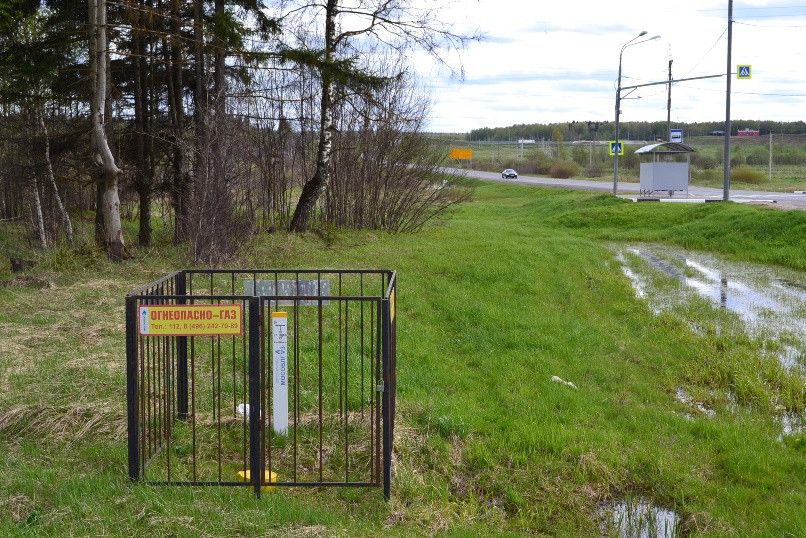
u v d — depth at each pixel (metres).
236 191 19.48
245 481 6.06
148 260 16.56
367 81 21.62
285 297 6.02
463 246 22.53
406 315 12.98
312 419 7.64
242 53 19.80
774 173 77.12
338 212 25.89
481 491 7.05
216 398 8.14
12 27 17.81
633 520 6.72
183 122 20.44
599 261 23.94
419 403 8.39
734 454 7.99
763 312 16.28
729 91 36.41
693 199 42.38
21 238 24.95
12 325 10.74
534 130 174.00
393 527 5.93
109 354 9.25
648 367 11.59
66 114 22.25
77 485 5.82
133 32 19.55
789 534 6.35
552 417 8.77
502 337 12.15
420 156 27.50
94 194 29.41
